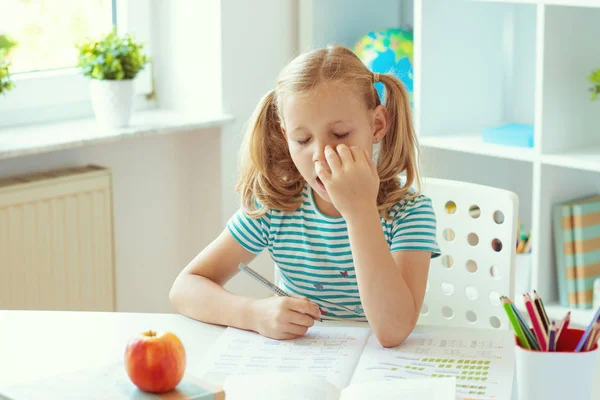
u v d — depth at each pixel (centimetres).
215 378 121
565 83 231
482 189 171
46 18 257
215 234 277
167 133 264
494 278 170
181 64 274
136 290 274
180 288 151
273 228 161
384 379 120
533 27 265
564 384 104
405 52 262
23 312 148
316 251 158
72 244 244
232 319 141
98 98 248
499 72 271
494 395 114
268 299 141
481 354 127
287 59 278
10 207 229
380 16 292
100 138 238
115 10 273
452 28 256
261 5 267
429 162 257
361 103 143
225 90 264
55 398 107
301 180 160
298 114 140
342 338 136
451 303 177
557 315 234
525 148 238
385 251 135
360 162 136
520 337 106
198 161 276
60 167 249
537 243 236
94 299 253
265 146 159
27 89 253
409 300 134
